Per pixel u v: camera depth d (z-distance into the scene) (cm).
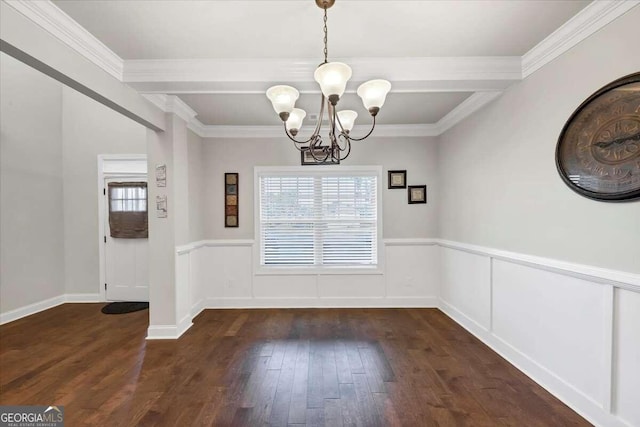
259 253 437
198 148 414
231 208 434
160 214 329
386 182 435
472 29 211
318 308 432
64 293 467
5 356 288
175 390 232
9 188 392
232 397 224
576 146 200
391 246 437
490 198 304
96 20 200
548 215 229
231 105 343
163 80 256
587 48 196
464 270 358
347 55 245
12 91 398
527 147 251
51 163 449
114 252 470
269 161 434
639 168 164
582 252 201
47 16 187
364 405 214
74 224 469
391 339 324
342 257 441
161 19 199
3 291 382
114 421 199
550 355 229
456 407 212
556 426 193
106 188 470
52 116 452
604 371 187
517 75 253
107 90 241
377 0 181
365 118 395
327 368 264
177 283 335
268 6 187
